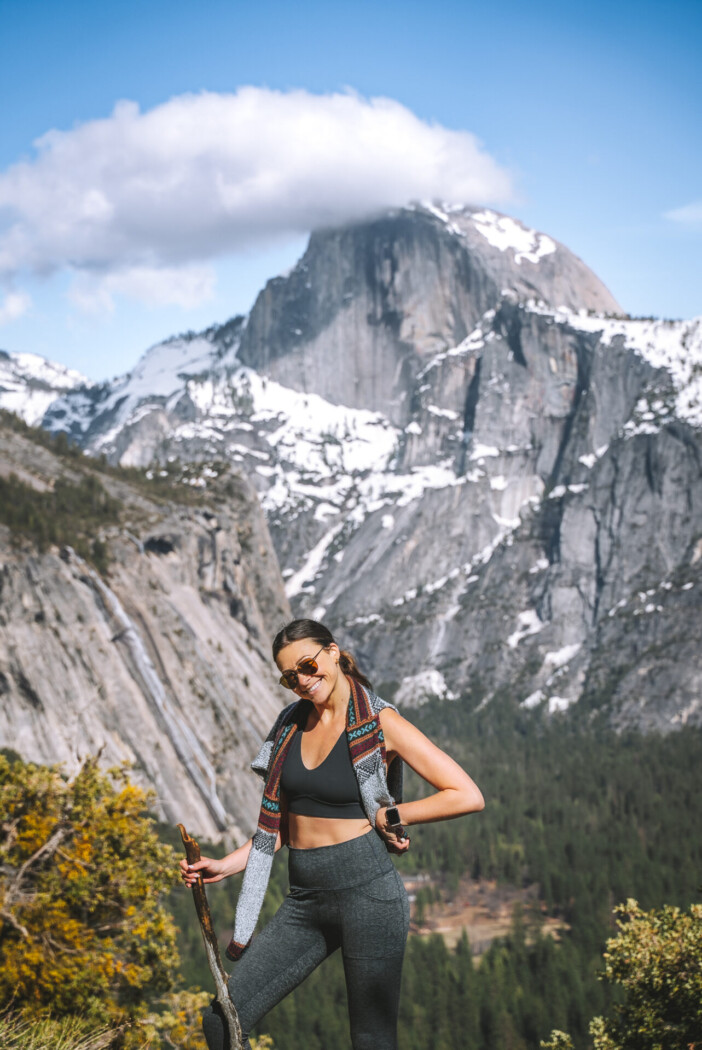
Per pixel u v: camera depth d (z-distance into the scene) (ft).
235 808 449.06
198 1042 49.57
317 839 14.76
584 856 535.19
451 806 14.07
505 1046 268.82
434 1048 267.18
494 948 346.33
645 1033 38.88
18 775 57.62
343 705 15.05
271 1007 14.90
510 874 508.94
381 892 14.52
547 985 294.46
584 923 396.98
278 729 15.62
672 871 485.56
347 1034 246.06
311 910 14.89
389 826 14.29
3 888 51.90
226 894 299.17
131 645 461.37
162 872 57.77
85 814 56.59
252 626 591.78
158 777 421.59
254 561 641.40
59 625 433.89
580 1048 268.41
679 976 39.11
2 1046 22.79
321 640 14.99
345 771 14.70
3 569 426.10
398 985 14.85
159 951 54.80
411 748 14.61
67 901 52.47
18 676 401.70
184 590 538.06
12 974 46.06
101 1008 47.06
